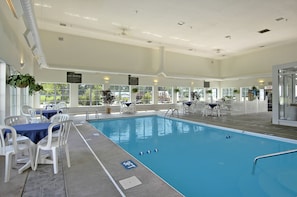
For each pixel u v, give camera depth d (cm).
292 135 527
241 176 305
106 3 584
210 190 263
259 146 470
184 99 1480
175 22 734
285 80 717
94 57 1033
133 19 709
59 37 941
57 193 219
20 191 222
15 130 252
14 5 302
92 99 1145
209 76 1367
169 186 236
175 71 1306
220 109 1021
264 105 1166
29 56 812
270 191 257
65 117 394
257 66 1240
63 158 333
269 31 830
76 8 622
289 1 562
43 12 654
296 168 332
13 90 568
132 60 1159
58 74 1024
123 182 245
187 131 657
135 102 1198
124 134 613
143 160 380
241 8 611
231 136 580
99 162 316
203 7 607
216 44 1055
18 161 305
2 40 391
